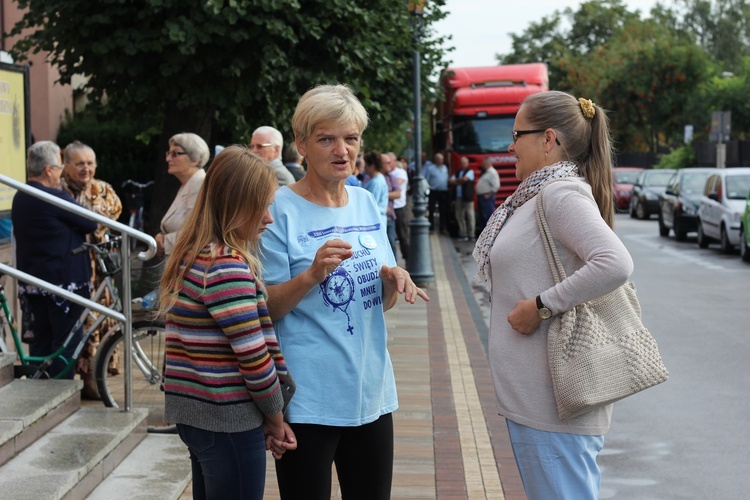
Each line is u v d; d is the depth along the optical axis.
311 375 3.49
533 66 26.81
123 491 5.15
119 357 6.86
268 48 11.95
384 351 3.65
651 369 3.18
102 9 11.90
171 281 3.45
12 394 5.74
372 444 3.65
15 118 8.42
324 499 3.56
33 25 12.73
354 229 3.62
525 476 3.33
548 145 3.38
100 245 6.68
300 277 3.39
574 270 3.24
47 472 4.84
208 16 11.55
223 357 3.37
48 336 7.00
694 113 54.56
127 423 5.81
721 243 21.36
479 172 25.97
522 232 3.31
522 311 3.23
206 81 12.34
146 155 23.34
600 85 59.66
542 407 3.26
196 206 3.47
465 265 18.61
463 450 6.21
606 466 6.21
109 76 12.76
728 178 21.97
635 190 35.22
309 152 3.55
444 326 11.23
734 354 9.87
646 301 13.83
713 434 6.92
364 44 13.22
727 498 5.58
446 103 27.06
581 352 3.17
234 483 3.41
